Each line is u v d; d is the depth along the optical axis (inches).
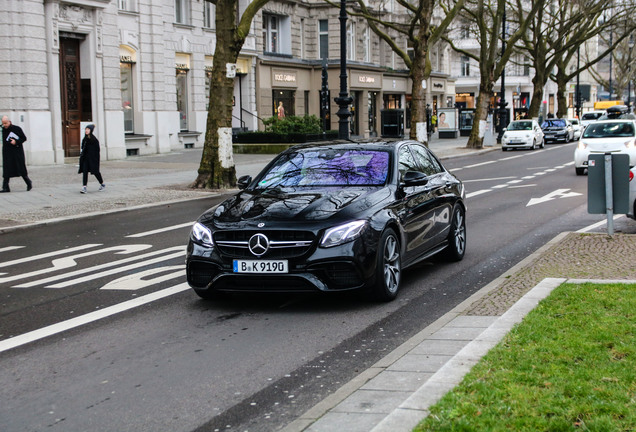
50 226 540.1
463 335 228.2
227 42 741.9
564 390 165.8
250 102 1604.3
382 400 174.4
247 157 1245.1
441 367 190.7
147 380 206.7
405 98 2250.2
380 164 322.7
